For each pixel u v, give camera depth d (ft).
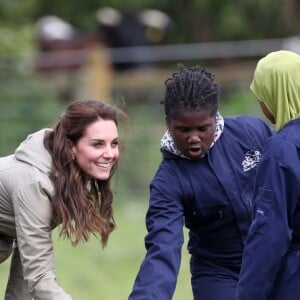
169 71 182.39
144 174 146.82
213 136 63.87
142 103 160.97
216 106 63.57
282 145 58.34
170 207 64.54
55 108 149.59
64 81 157.48
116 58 177.47
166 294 62.03
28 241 62.13
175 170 65.26
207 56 178.09
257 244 57.98
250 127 66.74
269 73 60.34
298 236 58.85
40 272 62.13
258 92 61.21
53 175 62.69
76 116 62.90
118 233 130.21
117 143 63.87
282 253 57.77
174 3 247.29
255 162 65.77
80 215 62.80
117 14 214.48
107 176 63.52
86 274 115.75
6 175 63.00
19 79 149.79
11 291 68.39
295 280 58.85
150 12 233.35
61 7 242.17
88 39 199.11
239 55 176.24
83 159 63.10
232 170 65.36
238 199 65.21
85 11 242.37
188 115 62.59
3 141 146.51
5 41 160.25
